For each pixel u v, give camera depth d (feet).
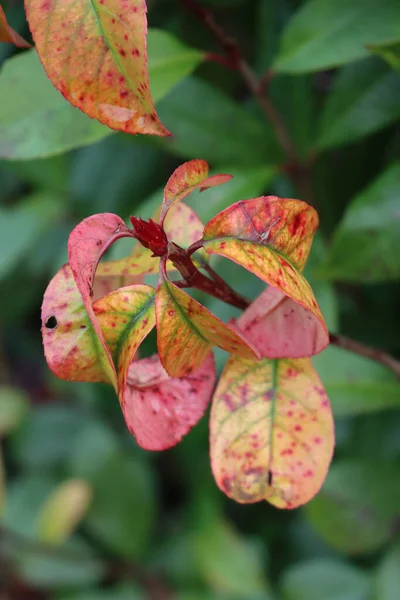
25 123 1.85
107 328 1.56
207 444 2.91
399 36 1.92
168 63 1.95
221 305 2.16
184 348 1.56
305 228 1.56
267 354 1.62
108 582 3.23
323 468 1.65
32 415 3.31
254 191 2.08
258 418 1.65
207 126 2.18
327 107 2.15
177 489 3.36
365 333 2.43
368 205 1.95
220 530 2.89
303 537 2.89
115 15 1.55
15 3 2.25
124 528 3.05
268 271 1.53
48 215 2.60
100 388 3.22
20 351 3.75
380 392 2.03
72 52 1.57
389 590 2.31
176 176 1.54
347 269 1.96
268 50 2.26
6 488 3.26
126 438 3.29
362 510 2.31
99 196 2.68
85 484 2.95
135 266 1.64
